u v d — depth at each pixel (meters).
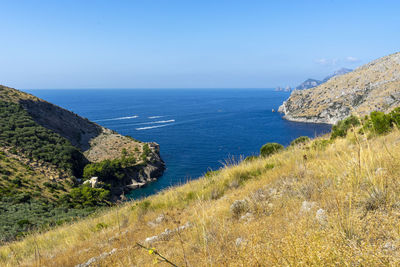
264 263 1.92
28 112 91.12
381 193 2.41
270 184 5.73
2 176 50.81
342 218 2.00
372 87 177.75
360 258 1.42
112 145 94.19
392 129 8.10
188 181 11.27
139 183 70.00
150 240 4.97
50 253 7.08
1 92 95.25
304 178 4.75
